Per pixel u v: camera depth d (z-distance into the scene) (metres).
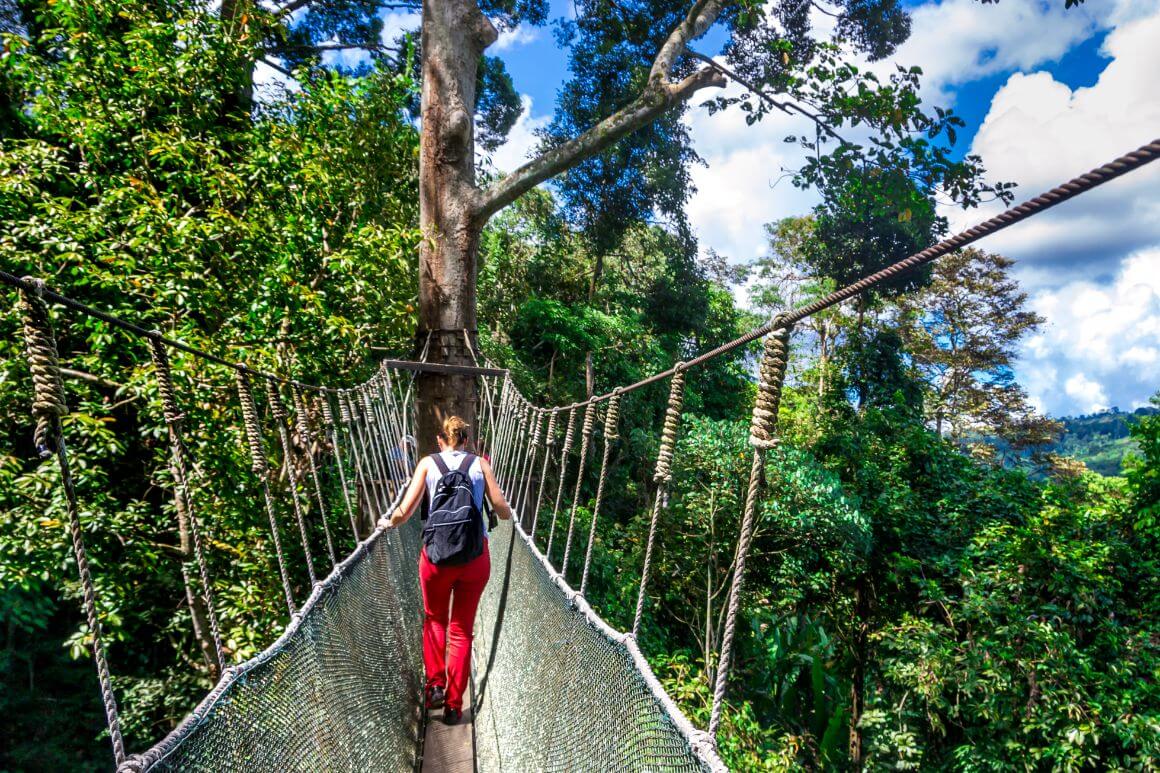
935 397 31.20
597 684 1.58
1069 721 7.32
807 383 27.08
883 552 10.88
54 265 5.71
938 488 11.40
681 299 20.83
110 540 6.36
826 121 10.23
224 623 6.52
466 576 2.94
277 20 7.57
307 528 7.04
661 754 1.14
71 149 6.36
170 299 5.88
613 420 2.15
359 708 2.07
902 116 9.61
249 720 1.26
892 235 18.47
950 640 8.80
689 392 20.83
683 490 11.65
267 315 6.12
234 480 6.10
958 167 9.69
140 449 7.60
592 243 18.53
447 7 8.55
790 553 11.39
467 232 8.47
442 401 8.14
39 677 8.53
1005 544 8.84
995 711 7.83
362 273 6.79
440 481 2.92
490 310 18.22
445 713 3.03
